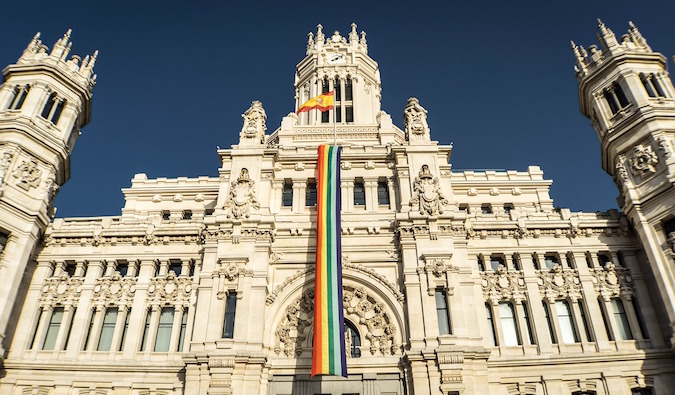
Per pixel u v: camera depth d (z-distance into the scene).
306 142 53.91
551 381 38.69
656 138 42.75
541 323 41.19
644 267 43.12
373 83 73.50
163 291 43.12
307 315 39.94
